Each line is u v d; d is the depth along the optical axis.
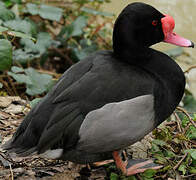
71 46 10.86
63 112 5.87
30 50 9.20
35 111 6.04
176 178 6.39
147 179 6.32
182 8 13.99
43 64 10.28
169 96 6.20
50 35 10.96
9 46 7.46
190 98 9.70
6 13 9.00
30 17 11.19
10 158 6.66
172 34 6.64
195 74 11.95
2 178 6.32
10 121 7.47
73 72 6.27
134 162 6.71
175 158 6.69
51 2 11.88
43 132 5.86
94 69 6.13
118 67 6.14
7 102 7.97
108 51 6.63
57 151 5.98
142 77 6.03
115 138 5.89
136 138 6.04
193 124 7.01
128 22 6.28
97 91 5.88
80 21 10.51
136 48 6.31
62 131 5.84
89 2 11.49
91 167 6.68
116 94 5.87
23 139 6.02
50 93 6.17
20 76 8.17
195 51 12.75
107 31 12.30
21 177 6.37
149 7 6.38
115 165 6.65
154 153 6.76
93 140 5.87
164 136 7.02
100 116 5.76
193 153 6.29
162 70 6.28
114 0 13.76
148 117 5.95
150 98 5.87
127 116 5.79
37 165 6.61
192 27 13.34
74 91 5.95
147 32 6.36
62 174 6.48
